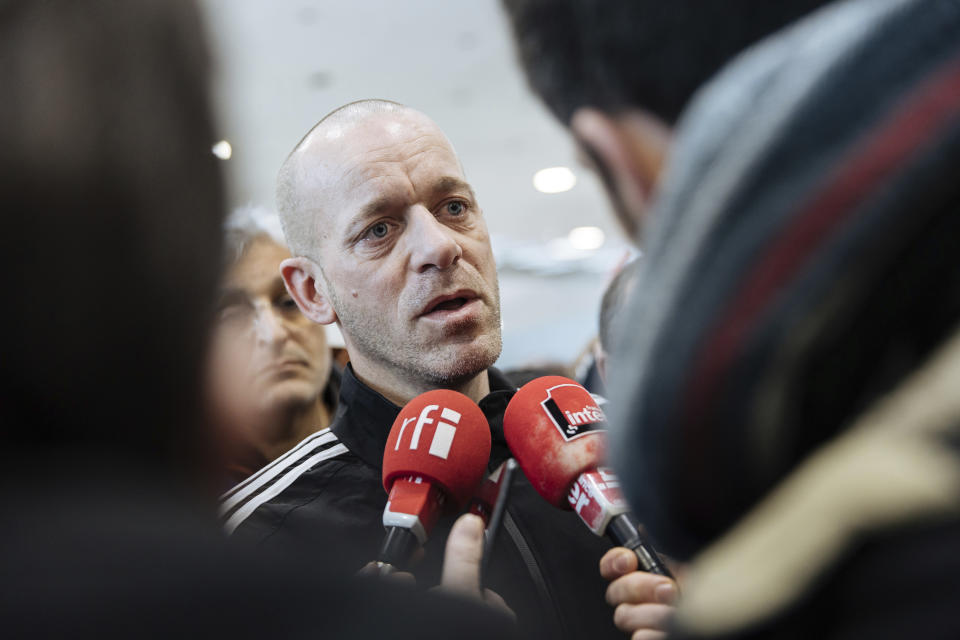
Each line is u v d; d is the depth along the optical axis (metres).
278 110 6.29
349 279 1.39
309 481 1.40
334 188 1.39
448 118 6.90
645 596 1.08
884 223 0.43
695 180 0.48
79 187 0.44
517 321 9.01
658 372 0.48
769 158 0.45
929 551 0.39
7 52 0.45
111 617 0.41
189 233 0.47
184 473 0.49
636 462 0.51
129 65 0.46
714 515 0.51
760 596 0.42
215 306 0.50
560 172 7.92
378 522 1.34
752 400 0.46
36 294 0.43
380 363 1.42
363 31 5.56
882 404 0.46
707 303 0.46
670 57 0.55
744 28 0.53
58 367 0.44
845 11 0.48
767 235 0.44
